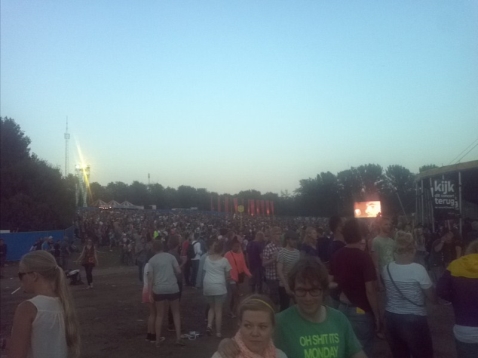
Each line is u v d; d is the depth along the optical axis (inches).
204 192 5659.5
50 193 2049.7
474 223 569.0
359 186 3213.6
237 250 498.3
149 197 5575.8
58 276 148.1
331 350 137.3
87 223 2119.8
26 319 139.0
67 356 145.6
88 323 490.0
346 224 238.7
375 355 324.8
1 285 920.3
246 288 669.3
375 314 229.5
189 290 733.3
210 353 365.7
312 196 3304.6
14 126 2237.9
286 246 391.2
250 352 118.4
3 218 1903.3
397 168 3201.3
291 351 135.6
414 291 219.6
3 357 312.3
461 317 189.8
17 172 1984.5
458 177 915.4
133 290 774.5
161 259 388.5
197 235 818.8
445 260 547.8
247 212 3380.9
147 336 404.8
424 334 220.4
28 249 1558.8
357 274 228.8
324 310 143.6
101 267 1304.1
